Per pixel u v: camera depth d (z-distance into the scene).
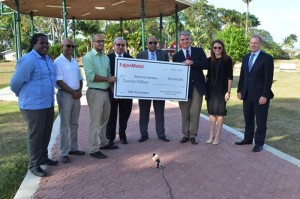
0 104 12.66
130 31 39.78
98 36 5.89
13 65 53.03
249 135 6.84
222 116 6.88
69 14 15.03
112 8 13.66
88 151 6.52
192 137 7.02
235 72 33.44
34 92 4.99
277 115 10.41
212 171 5.42
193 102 6.83
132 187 4.80
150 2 12.11
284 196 4.53
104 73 6.02
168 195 4.54
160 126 7.23
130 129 8.44
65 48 5.64
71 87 5.74
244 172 5.37
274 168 5.54
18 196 4.52
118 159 6.02
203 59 6.77
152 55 6.93
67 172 5.38
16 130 8.45
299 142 7.27
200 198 4.46
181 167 5.61
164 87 6.73
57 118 9.51
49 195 4.56
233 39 30.53
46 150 5.63
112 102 6.68
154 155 5.56
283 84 21.50
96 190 4.71
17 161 5.93
